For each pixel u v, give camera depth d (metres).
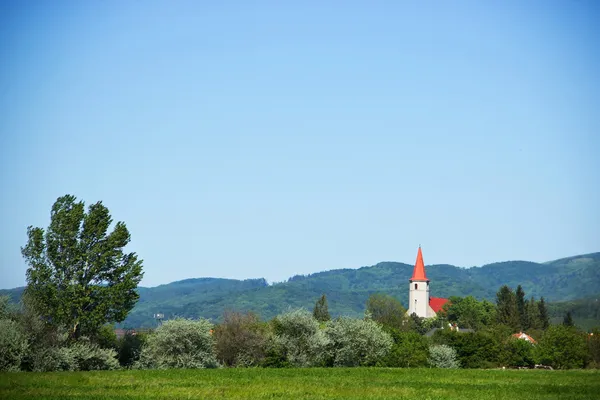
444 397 71.50
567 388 81.94
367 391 74.62
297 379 87.00
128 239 110.44
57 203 109.38
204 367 112.88
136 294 108.44
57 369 96.25
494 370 109.69
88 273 107.12
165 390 72.56
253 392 71.81
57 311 104.06
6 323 93.69
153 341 112.00
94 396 66.62
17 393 68.25
